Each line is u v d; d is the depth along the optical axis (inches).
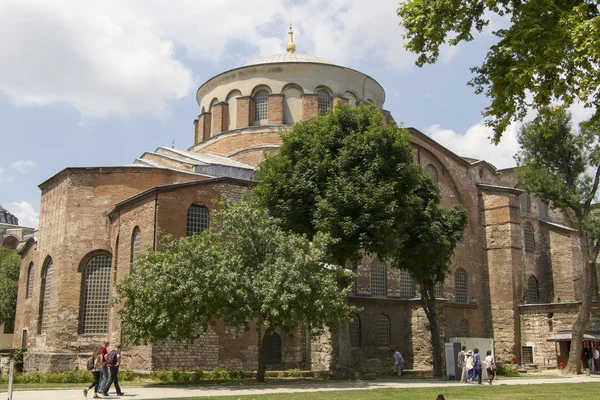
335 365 1246.9
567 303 1851.6
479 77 654.5
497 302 2027.6
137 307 1018.1
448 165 2069.4
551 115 613.6
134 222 1397.6
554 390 954.1
